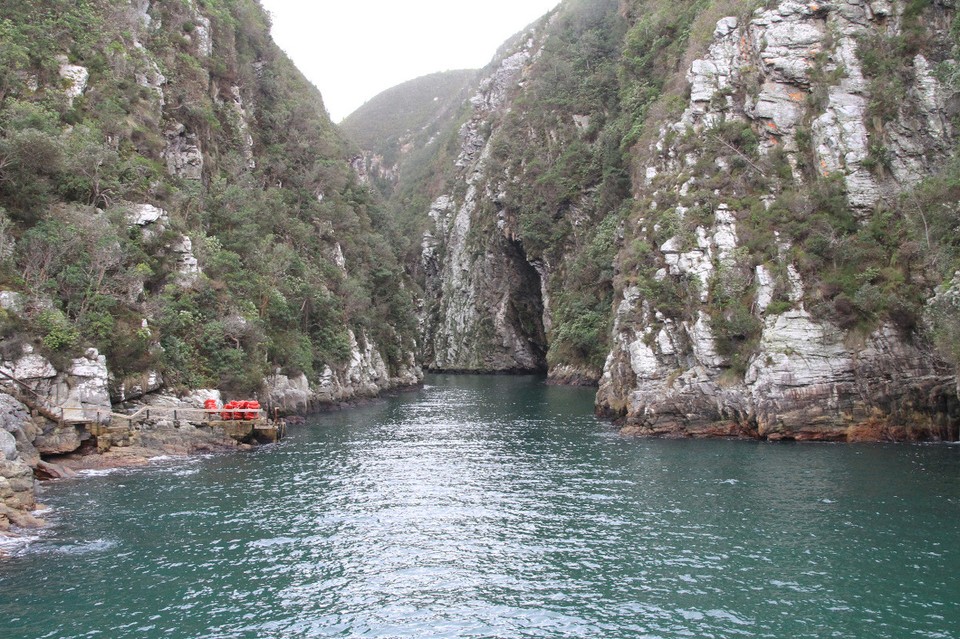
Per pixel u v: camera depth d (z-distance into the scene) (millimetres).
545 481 24672
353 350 58250
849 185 36594
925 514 19500
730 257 36812
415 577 15328
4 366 25719
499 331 106938
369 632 12695
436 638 12461
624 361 42031
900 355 32438
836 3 40250
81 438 27281
